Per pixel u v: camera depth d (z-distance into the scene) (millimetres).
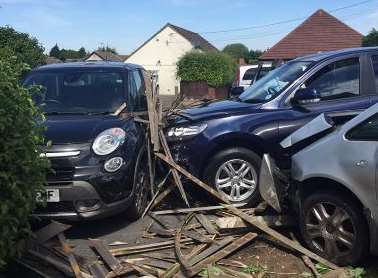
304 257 5055
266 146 6664
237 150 6672
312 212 5117
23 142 4094
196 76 44844
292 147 5789
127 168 5949
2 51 4500
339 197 4879
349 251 4836
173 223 6172
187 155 6734
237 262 5023
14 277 4797
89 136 5902
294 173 5352
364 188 4656
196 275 4715
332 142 5016
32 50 23797
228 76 45844
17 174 4074
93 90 7066
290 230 5844
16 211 4066
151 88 7289
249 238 5398
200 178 6797
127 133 6211
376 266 4883
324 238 5008
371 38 37500
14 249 4227
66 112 6758
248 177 6730
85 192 5625
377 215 4598
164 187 7172
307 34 46031
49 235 5215
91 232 6039
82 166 5672
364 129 4820
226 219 5910
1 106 3990
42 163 4367
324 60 7035
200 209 6352
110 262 4973
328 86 6930
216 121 6742
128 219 6371
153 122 6777
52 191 5590
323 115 5957
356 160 4719
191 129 6758
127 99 6965
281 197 5668
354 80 6973
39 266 4934
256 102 7102
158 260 5051
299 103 6785
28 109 4246
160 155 6668
